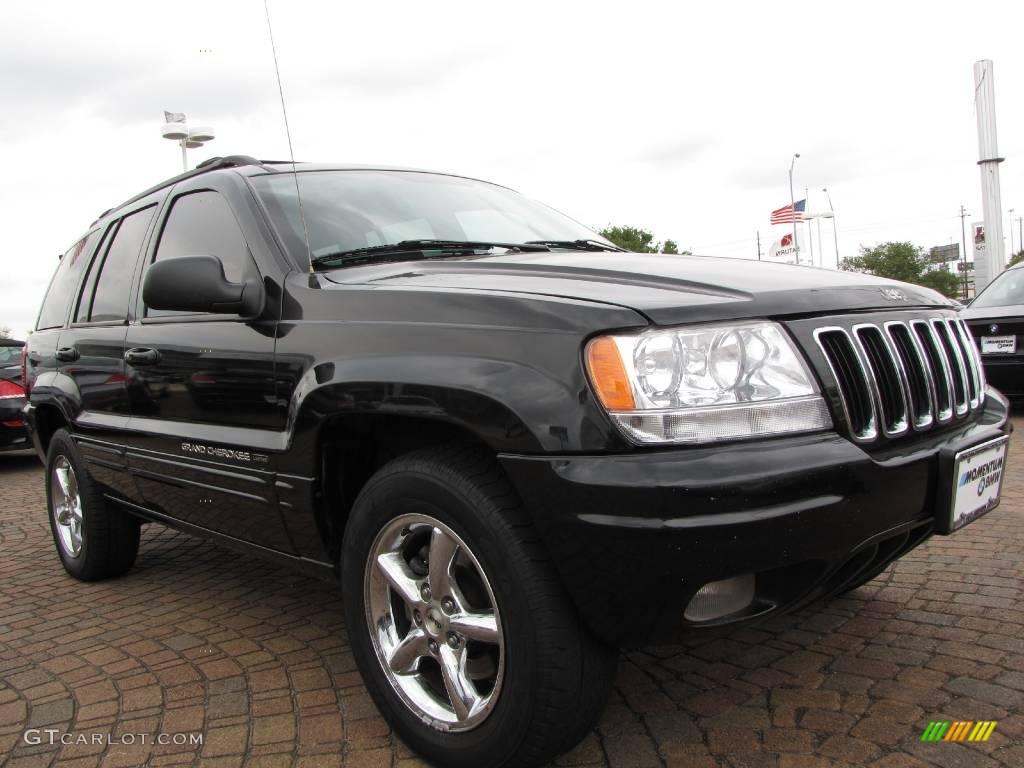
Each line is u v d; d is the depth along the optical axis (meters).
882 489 1.95
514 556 1.91
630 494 1.75
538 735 1.93
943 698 2.38
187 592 3.87
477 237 3.14
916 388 2.23
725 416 1.84
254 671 2.88
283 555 2.73
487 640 2.03
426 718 2.19
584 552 1.81
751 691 2.51
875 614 3.04
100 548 3.95
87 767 2.28
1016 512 4.29
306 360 2.40
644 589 1.79
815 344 2.00
